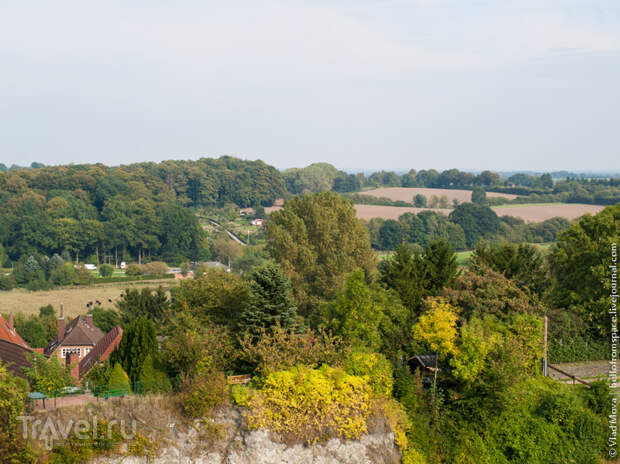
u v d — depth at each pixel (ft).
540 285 155.84
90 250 598.34
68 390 98.27
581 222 168.35
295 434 94.22
